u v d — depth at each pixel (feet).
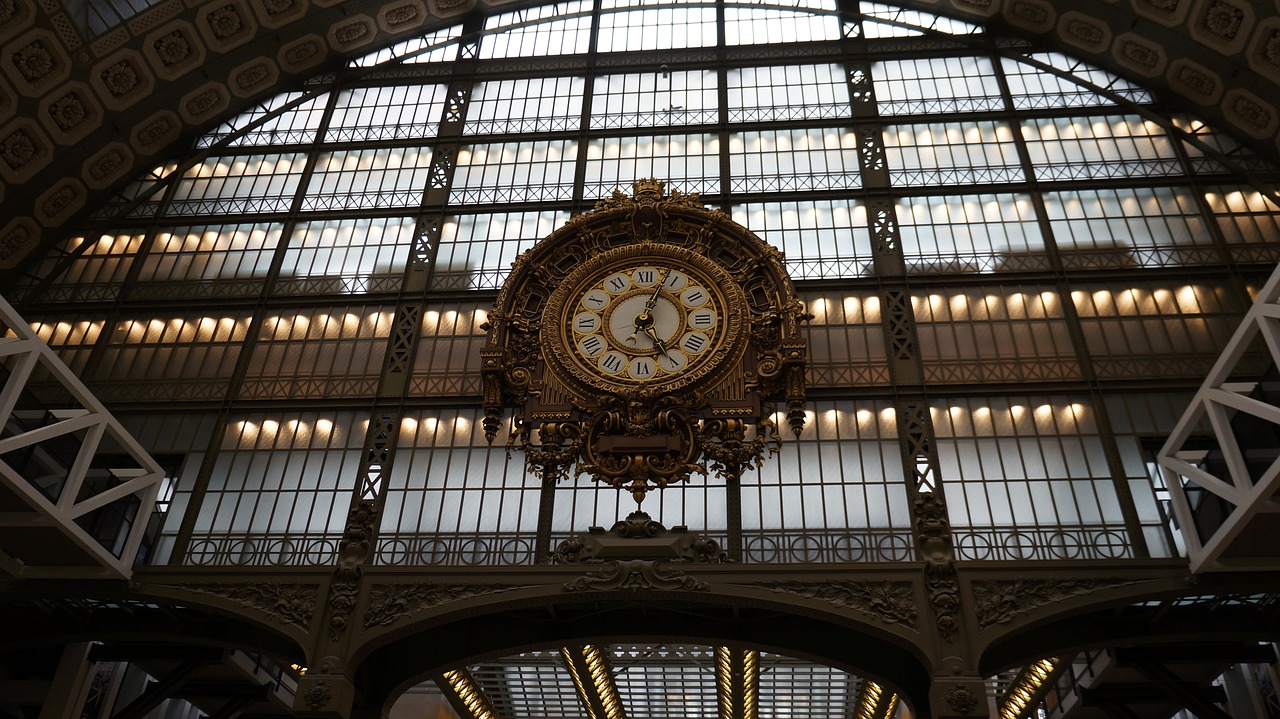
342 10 84.12
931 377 62.59
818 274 68.39
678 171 75.92
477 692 82.02
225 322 70.13
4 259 74.43
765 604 52.11
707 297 60.70
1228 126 74.95
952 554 53.47
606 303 61.11
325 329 69.10
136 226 77.36
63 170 76.18
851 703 86.69
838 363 63.57
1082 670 75.31
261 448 63.21
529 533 57.88
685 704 90.63
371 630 52.80
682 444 55.57
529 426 57.62
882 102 79.10
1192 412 50.88
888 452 59.57
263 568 55.52
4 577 54.70
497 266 71.26
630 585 52.65
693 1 89.25
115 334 70.23
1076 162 73.92
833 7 87.10
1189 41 74.38
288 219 75.87
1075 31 80.18
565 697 88.89
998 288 66.85
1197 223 69.41
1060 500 56.90
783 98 80.33
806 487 58.23
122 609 59.72
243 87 84.23
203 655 63.87
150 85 78.48
